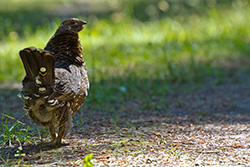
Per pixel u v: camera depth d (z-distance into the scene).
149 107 11.52
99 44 19.98
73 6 34.69
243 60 17.88
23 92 6.54
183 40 20.98
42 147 7.69
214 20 24.80
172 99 12.66
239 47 19.95
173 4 31.08
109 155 7.23
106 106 11.39
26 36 22.17
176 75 15.12
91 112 10.70
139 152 7.40
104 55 17.94
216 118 10.41
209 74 15.68
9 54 17.98
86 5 35.12
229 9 26.86
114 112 10.83
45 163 6.84
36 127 9.20
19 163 6.85
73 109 7.47
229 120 10.19
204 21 25.03
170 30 22.77
